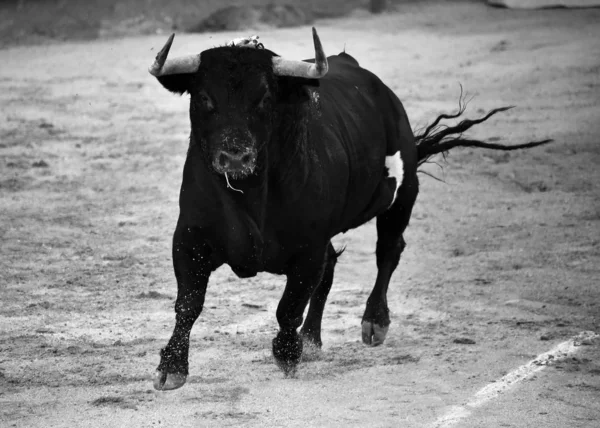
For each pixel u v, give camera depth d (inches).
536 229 1457.9
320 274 817.5
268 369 876.6
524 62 2977.4
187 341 764.0
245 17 3843.5
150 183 1726.1
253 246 774.5
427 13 4175.7
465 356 919.0
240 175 711.1
